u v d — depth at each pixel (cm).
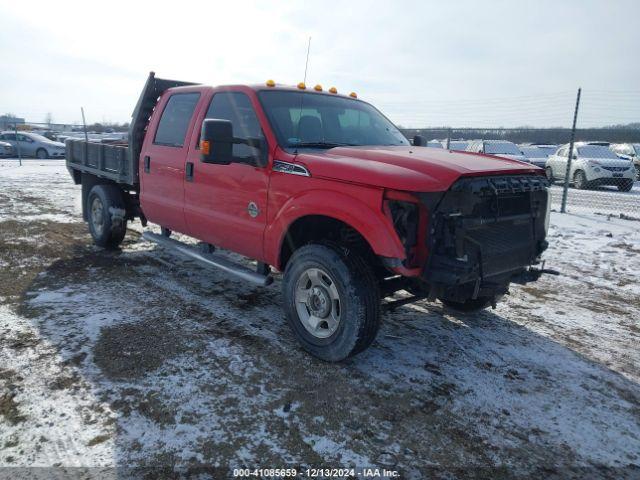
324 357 371
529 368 379
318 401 321
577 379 365
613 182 1734
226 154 389
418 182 318
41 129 3600
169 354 374
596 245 795
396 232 328
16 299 473
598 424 310
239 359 372
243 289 533
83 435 277
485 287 353
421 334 436
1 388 318
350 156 378
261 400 319
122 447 269
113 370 346
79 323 421
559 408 326
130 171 596
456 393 339
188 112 514
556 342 429
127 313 450
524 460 274
